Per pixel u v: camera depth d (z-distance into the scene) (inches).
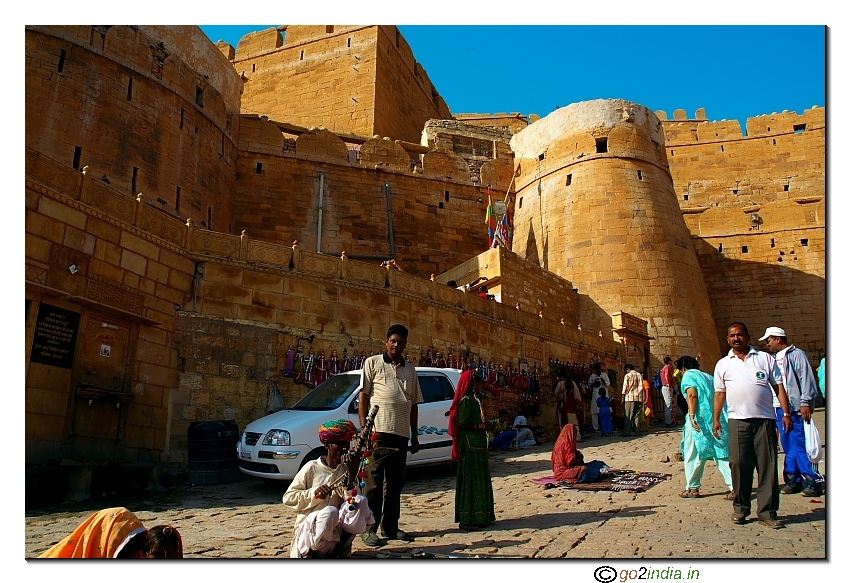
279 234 1057.5
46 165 362.6
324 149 1128.2
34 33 786.8
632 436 593.6
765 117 1567.4
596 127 1138.7
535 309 886.4
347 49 1473.9
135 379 402.6
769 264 1272.1
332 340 510.6
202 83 998.4
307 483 191.0
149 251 426.6
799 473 289.7
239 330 466.9
